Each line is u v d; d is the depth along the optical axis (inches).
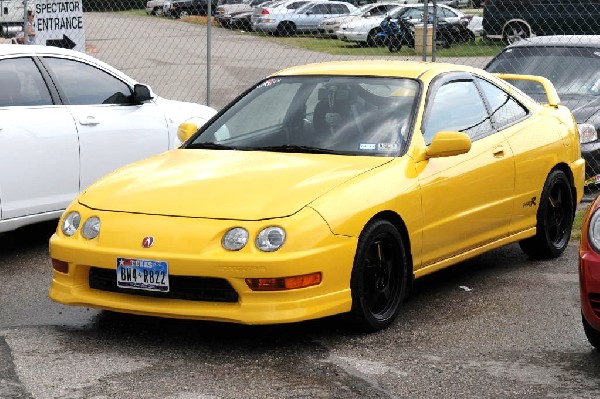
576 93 472.4
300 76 299.3
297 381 220.5
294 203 239.6
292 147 275.6
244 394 212.5
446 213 277.1
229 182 251.8
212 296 235.5
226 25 1464.1
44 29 548.7
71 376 224.2
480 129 300.2
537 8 1040.2
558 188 335.3
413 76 290.0
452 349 242.8
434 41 510.3
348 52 1176.2
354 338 251.0
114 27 1261.1
